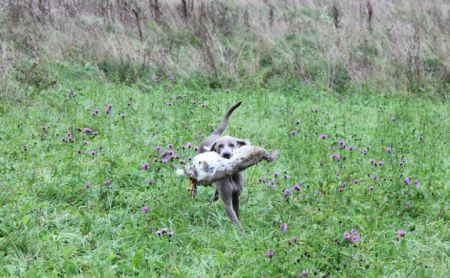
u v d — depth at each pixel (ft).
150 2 51.67
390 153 27.96
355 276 17.94
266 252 18.58
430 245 20.67
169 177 24.41
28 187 23.12
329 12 58.08
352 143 32.22
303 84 47.29
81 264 18.25
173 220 21.42
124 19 50.26
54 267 17.92
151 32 49.75
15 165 25.30
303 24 53.21
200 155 20.71
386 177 26.02
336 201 23.53
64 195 22.81
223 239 20.18
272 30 52.24
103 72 43.57
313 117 37.04
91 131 28.89
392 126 34.81
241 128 33.14
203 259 18.75
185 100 37.73
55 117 32.99
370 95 45.27
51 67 42.04
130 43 47.50
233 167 20.62
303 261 18.16
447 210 23.44
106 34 47.32
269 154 21.39
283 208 22.66
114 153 27.14
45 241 19.01
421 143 31.60
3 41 43.55
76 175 24.18
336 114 39.11
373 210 22.89
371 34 53.16
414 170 27.45
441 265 18.92
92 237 19.84
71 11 49.37
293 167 27.12
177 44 49.55
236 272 17.88
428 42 52.54
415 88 47.70
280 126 35.12
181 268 18.20
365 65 48.49
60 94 37.45
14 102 35.01
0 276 17.24
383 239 20.59
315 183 24.53
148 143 29.32
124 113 34.71
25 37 44.29
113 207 22.26
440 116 40.16
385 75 47.50
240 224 21.45
